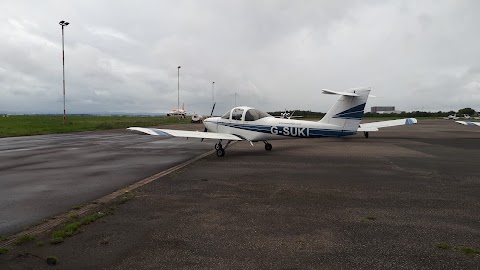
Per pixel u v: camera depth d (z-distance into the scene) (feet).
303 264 11.57
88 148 54.70
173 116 364.58
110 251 12.75
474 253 12.45
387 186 24.54
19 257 12.23
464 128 120.16
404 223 15.99
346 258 12.05
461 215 17.25
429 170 31.63
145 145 60.59
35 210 18.40
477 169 32.14
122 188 24.12
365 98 46.09
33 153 47.24
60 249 12.96
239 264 11.59
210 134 44.39
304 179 27.37
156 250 12.84
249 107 46.93
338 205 19.31
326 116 47.88
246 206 19.13
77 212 17.99
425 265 11.48
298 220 16.53
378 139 72.49
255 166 34.65
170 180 27.07
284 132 45.62
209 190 23.36
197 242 13.64
